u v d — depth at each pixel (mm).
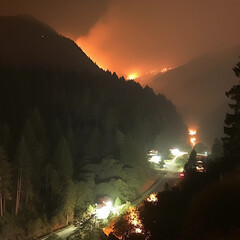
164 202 21422
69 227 50688
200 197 16375
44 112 87625
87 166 65812
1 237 42500
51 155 62875
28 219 47344
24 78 107000
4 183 45625
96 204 55156
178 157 107562
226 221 13273
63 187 54312
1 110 79000
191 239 13758
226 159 28656
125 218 25719
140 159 77312
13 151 56312
